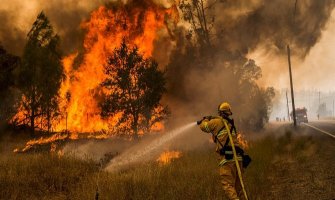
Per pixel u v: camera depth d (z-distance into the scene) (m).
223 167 6.23
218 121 6.36
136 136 17.95
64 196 8.30
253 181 8.53
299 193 7.79
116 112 18.16
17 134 24.16
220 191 7.71
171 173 9.66
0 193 8.03
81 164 11.62
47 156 11.67
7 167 10.27
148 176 8.80
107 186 8.12
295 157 13.41
